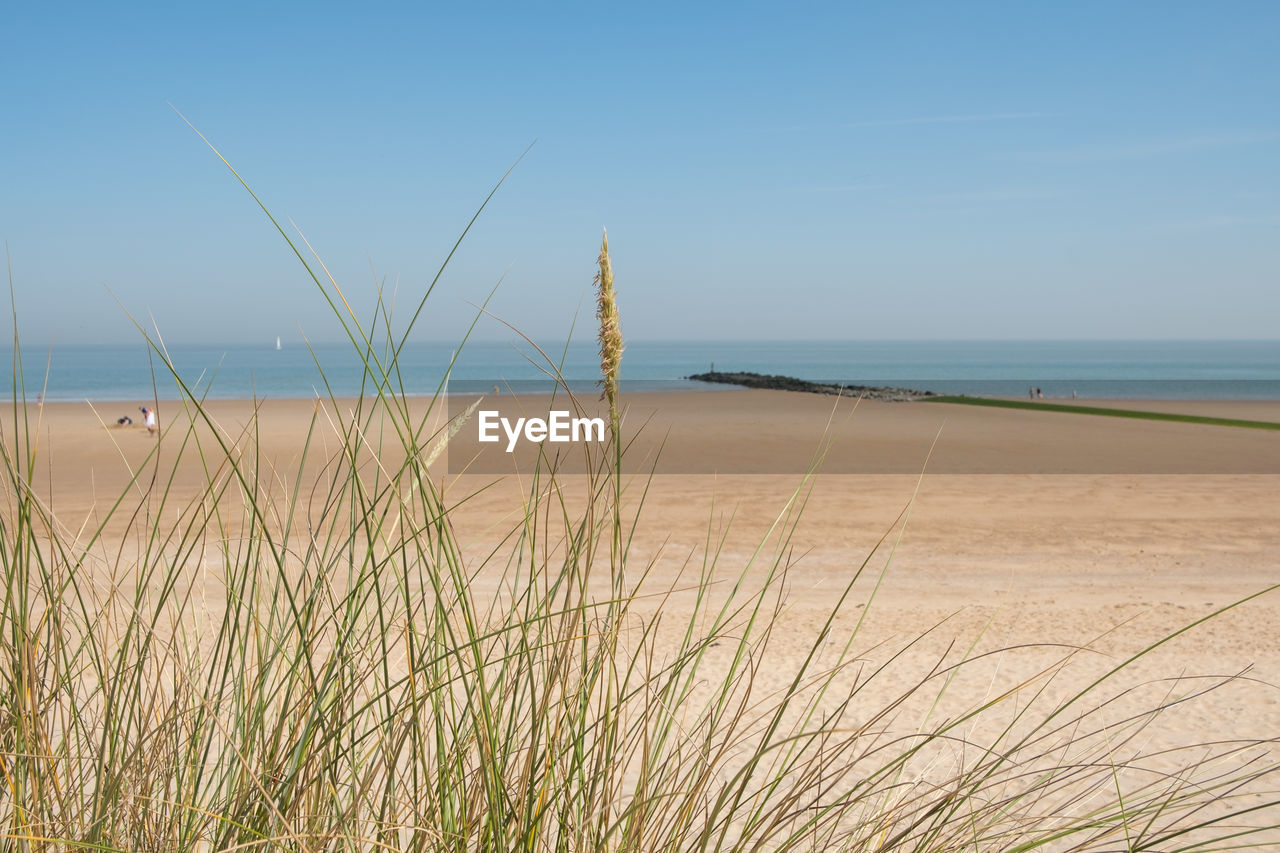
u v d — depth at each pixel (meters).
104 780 1.72
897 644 6.97
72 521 9.89
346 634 1.70
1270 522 13.10
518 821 1.64
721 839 1.82
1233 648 6.80
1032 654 6.68
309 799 1.66
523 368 90.44
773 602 8.36
